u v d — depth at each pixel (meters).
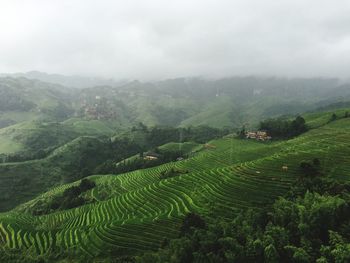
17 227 104.81
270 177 90.38
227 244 49.72
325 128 183.62
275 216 54.28
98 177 182.88
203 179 108.62
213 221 72.62
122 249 75.62
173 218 84.88
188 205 91.94
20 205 169.25
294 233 48.12
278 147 146.62
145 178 157.38
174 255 52.12
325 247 41.09
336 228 46.56
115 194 143.00
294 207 54.53
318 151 100.25
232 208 80.81
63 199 154.00
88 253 77.06
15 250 83.69
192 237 56.66
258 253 45.16
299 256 41.16
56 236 94.19
